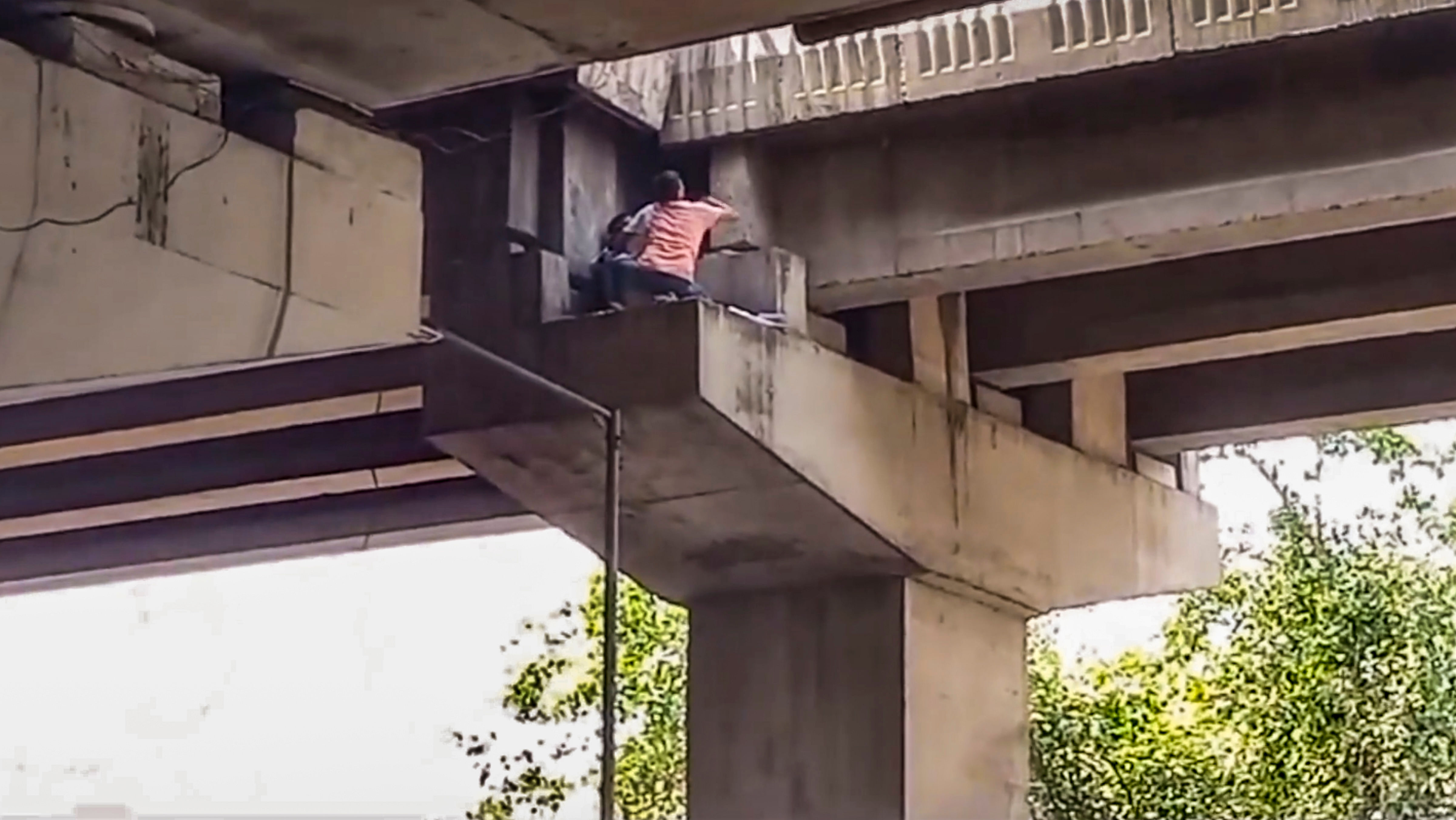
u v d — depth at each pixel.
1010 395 18.31
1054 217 14.87
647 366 14.40
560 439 14.74
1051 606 17.91
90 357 8.47
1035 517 17.56
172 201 8.68
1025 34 14.64
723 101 15.61
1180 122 14.59
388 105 9.73
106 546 23.20
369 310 9.52
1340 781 24.81
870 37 15.21
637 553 16.59
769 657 16.89
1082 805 26.64
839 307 16.09
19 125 8.14
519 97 15.09
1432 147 13.72
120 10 8.67
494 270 15.02
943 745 16.58
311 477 20.09
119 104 8.52
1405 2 13.34
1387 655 24.84
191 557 22.91
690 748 17.06
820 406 15.38
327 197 9.41
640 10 8.50
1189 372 19.17
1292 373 18.62
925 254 15.31
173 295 8.71
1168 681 27.62
